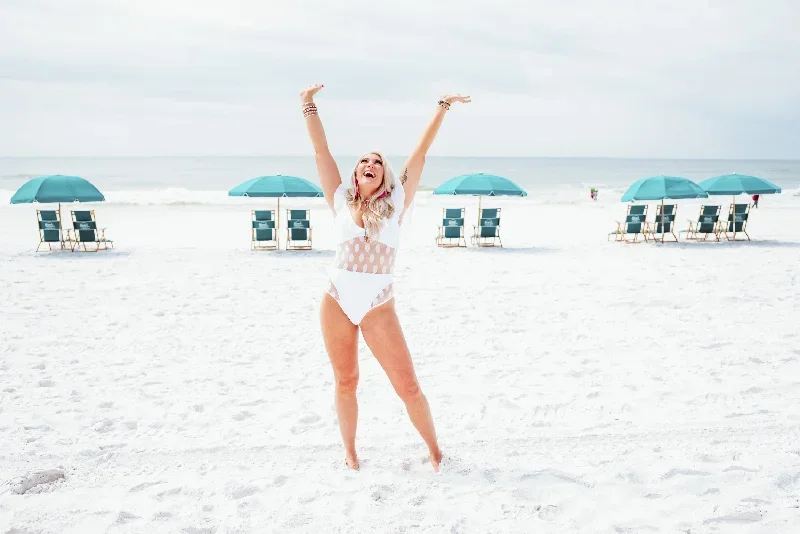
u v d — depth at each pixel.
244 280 9.62
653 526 2.63
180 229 18.52
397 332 3.04
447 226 13.88
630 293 8.41
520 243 14.98
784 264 11.05
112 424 3.90
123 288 8.81
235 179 59.53
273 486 3.03
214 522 2.69
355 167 3.00
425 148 3.30
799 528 2.58
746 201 31.84
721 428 3.73
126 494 2.96
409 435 3.68
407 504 2.85
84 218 12.48
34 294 8.28
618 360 5.32
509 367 5.14
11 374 4.91
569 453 3.40
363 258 2.96
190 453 3.45
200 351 5.66
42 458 3.37
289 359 5.43
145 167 90.31
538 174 79.88
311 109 3.23
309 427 3.84
